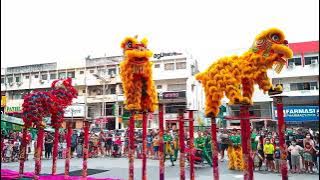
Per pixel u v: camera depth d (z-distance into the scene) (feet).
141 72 29.53
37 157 36.06
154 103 31.04
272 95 25.36
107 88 140.46
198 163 49.14
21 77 151.53
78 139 68.28
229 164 47.19
